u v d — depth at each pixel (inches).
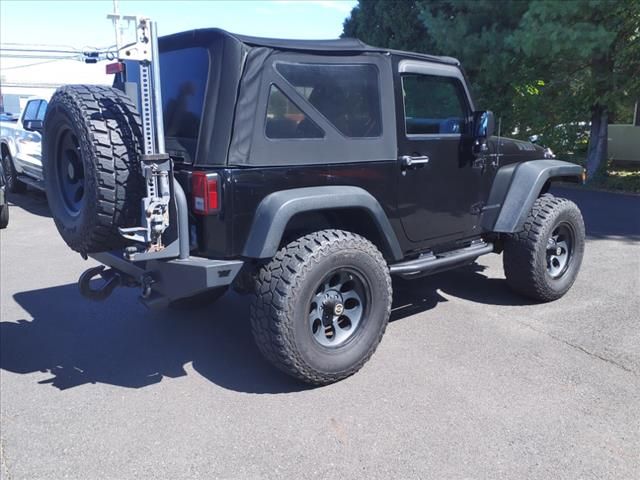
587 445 117.0
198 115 135.0
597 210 382.3
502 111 524.7
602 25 420.2
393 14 582.2
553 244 197.9
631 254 264.2
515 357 157.1
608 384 141.7
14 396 140.1
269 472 110.1
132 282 155.1
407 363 154.2
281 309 130.0
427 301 203.0
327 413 130.3
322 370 137.6
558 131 518.0
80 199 140.8
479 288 216.7
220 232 128.3
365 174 150.4
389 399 135.9
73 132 130.0
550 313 189.8
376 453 115.3
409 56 161.3
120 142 123.6
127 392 141.8
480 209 186.9
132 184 125.0
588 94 466.3
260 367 154.7
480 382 143.3
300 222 149.9
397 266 162.2
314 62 139.9
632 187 466.3
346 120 146.4
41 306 202.7
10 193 458.6
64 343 171.6
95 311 197.8
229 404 135.1
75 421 128.8
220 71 128.6
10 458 115.4
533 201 186.1
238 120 128.4
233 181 127.2
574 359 155.5
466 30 483.5
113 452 117.0
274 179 133.5
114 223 126.3
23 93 1229.7
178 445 119.1
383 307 147.1
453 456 114.0
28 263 258.4
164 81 146.7
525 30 428.5
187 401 136.9
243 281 145.8
